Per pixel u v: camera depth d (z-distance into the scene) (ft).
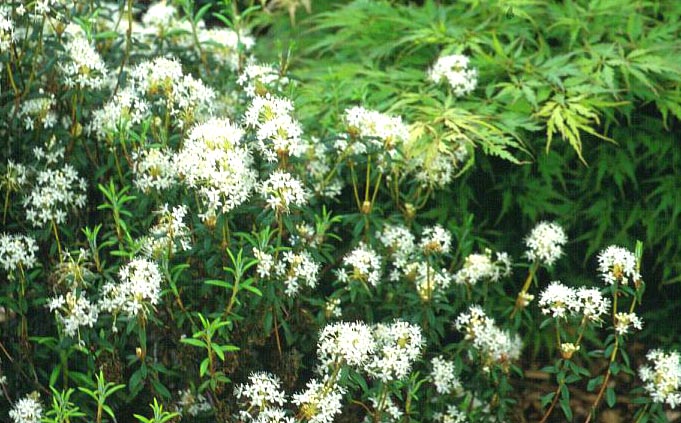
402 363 3.02
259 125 3.04
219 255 3.00
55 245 3.13
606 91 3.50
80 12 3.38
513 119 3.51
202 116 3.43
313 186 3.30
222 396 3.20
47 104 3.24
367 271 3.21
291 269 3.04
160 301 3.00
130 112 3.26
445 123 3.42
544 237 3.30
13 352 3.20
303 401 2.93
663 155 3.70
